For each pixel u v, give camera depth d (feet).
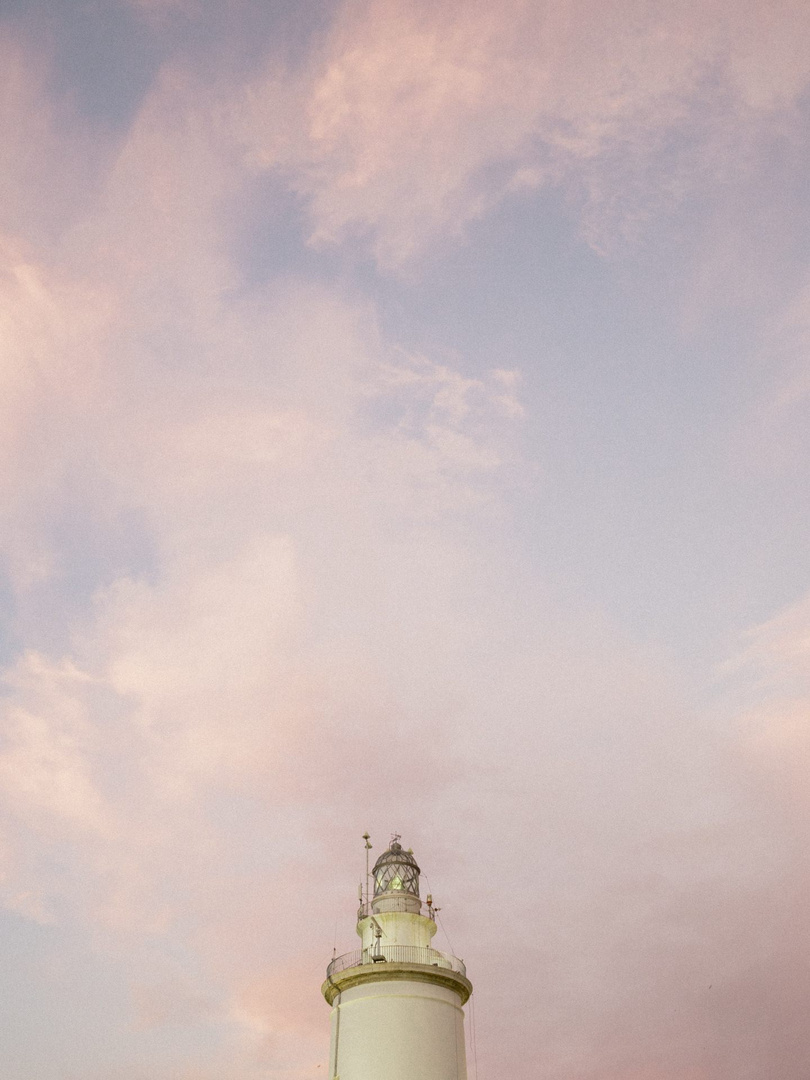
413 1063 136.98
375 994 143.43
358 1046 139.54
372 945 151.64
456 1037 143.74
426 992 144.05
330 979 147.95
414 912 158.61
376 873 168.86
